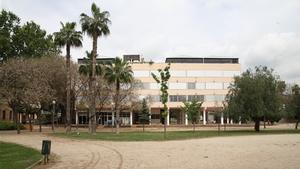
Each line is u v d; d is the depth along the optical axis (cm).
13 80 5253
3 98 5238
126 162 1953
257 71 6106
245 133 5175
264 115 5847
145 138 3981
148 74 10338
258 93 5728
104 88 7106
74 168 1755
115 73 5597
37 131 5850
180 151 2552
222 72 10544
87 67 5853
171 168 1709
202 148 2783
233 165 1791
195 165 1805
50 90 5747
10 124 6500
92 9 5106
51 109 7275
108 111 9712
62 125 8450
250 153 2367
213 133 5153
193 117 6494
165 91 4378
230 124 9538
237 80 6025
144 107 8656
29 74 5425
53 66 6469
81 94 7131
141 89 9494
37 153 2408
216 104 9288
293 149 2652
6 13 7025
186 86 10431
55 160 2078
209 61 10775
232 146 2958
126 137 4131
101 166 1812
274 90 5884
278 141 3522
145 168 1719
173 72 10400
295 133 5247
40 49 7288
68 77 5488
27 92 5206
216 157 2152
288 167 1709
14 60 5822
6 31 6906
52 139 3941
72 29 5422
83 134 4800
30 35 7112
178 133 5175
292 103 6331
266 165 1783
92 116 5097
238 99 5888
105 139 3872
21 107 5591
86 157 2220
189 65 10469
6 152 2525
